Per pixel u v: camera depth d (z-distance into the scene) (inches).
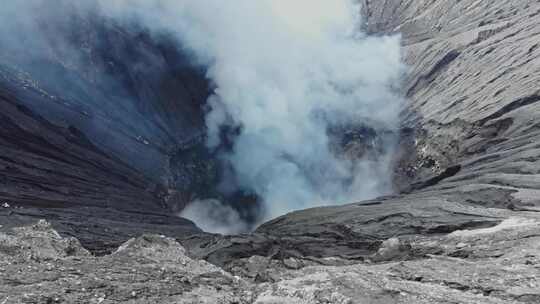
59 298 455.8
